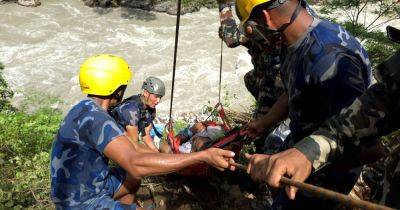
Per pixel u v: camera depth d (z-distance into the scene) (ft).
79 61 47.60
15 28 53.01
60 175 10.30
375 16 46.26
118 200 11.42
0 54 47.42
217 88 43.01
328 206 9.47
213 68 46.65
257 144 15.83
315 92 8.21
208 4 62.18
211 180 15.01
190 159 9.11
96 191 10.54
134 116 15.72
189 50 50.29
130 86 43.42
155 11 59.67
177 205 14.16
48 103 31.09
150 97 18.10
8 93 28.86
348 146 6.12
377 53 23.63
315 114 8.41
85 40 51.85
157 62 47.83
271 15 7.95
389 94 5.83
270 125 12.20
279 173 5.56
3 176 15.21
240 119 20.71
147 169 9.29
